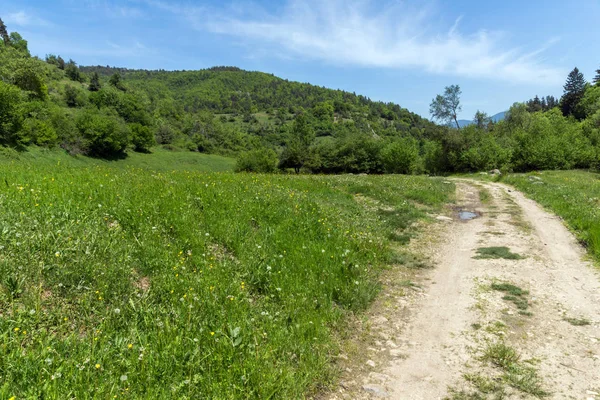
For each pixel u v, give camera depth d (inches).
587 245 449.1
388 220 556.4
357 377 196.5
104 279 219.5
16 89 2701.8
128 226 306.8
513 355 214.7
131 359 166.4
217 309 224.7
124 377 148.3
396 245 446.0
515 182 1184.2
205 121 6830.7
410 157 2952.8
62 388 142.6
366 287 304.3
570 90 4097.0
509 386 188.2
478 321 260.5
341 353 217.6
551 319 264.1
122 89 7180.1
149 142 4426.7
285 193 539.5
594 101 3629.4
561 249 439.5
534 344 230.1
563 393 182.5
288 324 234.7
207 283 248.5
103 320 191.2
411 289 321.1
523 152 2140.7
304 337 220.5
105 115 4222.4
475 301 294.0
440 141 2657.5
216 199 423.5
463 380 193.8
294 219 423.8
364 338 237.8
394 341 235.8
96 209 315.9
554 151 2041.1
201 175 657.0
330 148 3917.3
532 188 978.1
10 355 149.9
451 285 330.3
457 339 236.5
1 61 4079.7
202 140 5713.6
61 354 163.0
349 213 540.4
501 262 391.2
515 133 2554.1
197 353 179.5
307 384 183.6
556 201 730.2
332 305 276.7
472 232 530.3
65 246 238.5
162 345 181.9
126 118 5255.9
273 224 400.8
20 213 265.4
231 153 5797.2
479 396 180.4
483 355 217.0
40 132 2910.9
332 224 441.4
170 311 213.5
